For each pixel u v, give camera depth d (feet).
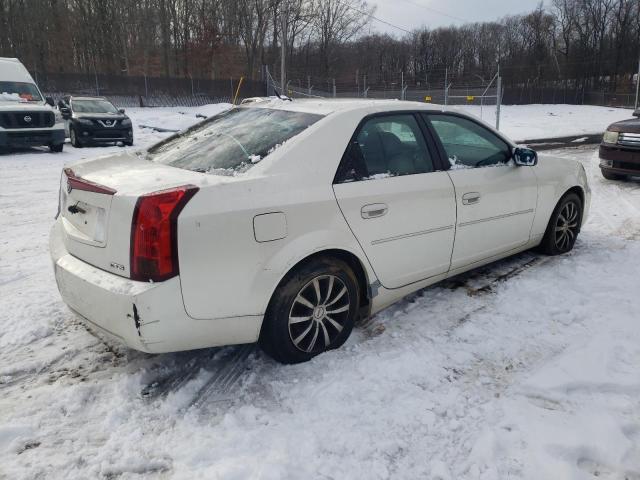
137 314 8.45
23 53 151.74
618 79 207.41
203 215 8.70
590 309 12.91
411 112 12.50
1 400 9.35
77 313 9.81
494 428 8.63
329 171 10.44
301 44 186.91
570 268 15.80
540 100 147.95
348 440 8.32
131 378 9.97
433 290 14.20
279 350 10.11
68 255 10.05
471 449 8.19
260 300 9.50
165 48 161.79
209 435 8.45
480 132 14.08
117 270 8.91
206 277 8.84
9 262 16.69
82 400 9.39
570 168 16.83
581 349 10.94
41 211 23.99
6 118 41.86
